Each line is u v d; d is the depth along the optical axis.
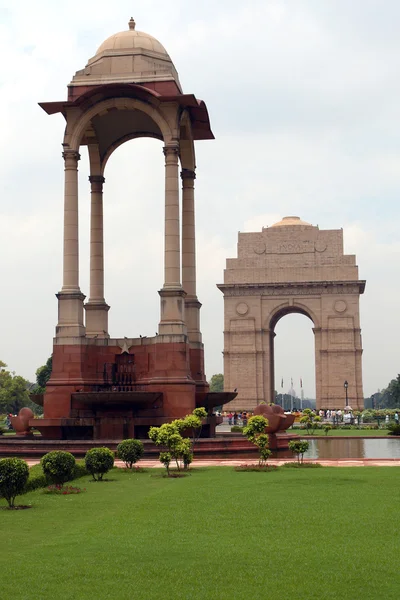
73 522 17.83
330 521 17.09
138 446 29.94
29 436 42.50
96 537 15.74
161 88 41.72
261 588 11.98
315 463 32.03
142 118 45.06
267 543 14.98
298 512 18.28
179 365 39.31
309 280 117.56
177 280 40.47
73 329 40.34
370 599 11.41
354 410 112.12
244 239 120.56
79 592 11.84
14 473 20.06
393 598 11.45
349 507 18.97
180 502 20.11
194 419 31.92
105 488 24.06
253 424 30.83
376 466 31.11
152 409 38.94
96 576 12.71
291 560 13.62
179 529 16.45
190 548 14.62
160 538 15.55
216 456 36.69
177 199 40.97
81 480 26.36
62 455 24.89
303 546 14.68
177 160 41.34
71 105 42.00
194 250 46.12
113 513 18.78
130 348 41.12
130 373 40.94
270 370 119.00
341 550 14.32
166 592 11.82
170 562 13.57
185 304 45.12
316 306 117.50
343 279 116.75
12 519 18.23
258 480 25.06
